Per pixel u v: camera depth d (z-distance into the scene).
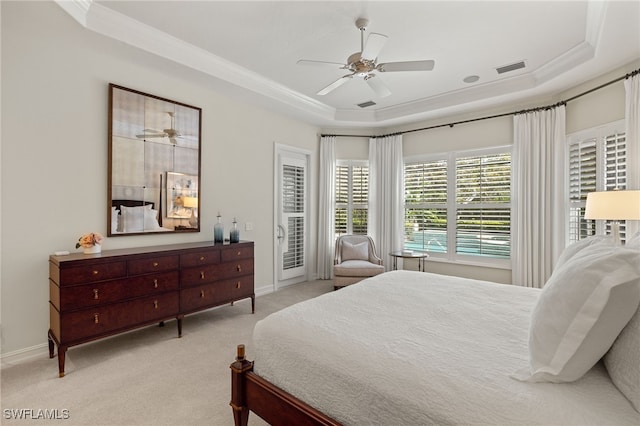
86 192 2.86
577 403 0.93
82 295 2.41
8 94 2.44
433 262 5.14
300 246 5.29
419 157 5.30
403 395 1.08
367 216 5.71
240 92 3.94
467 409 0.96
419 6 2.54
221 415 1.87
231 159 4.14
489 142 4.59
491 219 4.58
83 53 2.82
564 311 1.05
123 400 2.00
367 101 4.77
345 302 1.95
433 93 4.43
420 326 1.55
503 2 2.48
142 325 2.76
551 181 3.97
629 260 1.01
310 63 2.80
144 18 2.71
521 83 3.90
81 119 2.82
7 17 2.36
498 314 1.71
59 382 2.21
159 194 3.36
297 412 1.34
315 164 5.57
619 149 3.25
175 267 3.01
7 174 2.45
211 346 2.82
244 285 3.66
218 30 2.90
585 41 3.04
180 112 3.53
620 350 1.00
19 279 2.52
